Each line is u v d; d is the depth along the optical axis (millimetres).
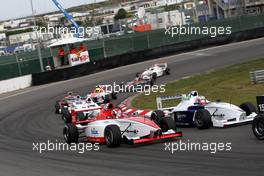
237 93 64938
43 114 67312
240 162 27922
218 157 30141
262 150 30516
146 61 124188
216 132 39312
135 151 35469
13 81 108625
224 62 102500
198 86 75938
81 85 96188
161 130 36562
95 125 40531
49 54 129875
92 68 116000
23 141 47312
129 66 118312
